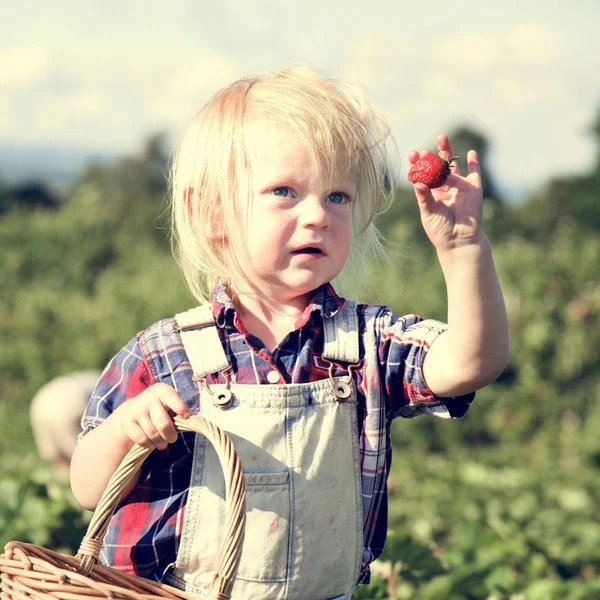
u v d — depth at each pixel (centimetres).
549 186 5341
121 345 1767
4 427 1602
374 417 393
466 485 1016
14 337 1838
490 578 619
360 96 432
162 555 378
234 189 402
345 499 383
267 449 374
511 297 1566
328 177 397
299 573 373
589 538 761
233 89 422
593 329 1515
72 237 2516
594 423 1439
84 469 387
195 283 441
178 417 360
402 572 580
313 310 401
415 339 398
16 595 358
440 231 370
